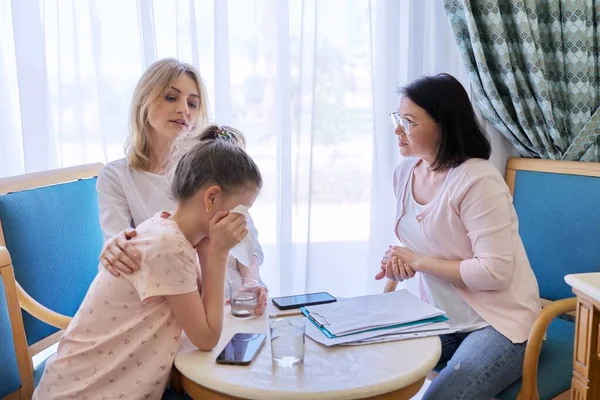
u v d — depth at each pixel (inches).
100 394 47.4
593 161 85.2
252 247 68.1
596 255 74.4
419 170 70.7
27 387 57.2
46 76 88.2
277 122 89.8
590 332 48.1
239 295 57.9
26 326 64.5
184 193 50.0
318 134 90.3
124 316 49.0
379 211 92.7
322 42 88.2
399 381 43.1
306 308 56.5
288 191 89.7
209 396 44.2
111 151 90.2
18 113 93.5
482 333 61.7
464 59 86.1
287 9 86.0
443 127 63.6
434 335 51.1
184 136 61.2
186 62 78.7
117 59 88.2
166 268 47.2
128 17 87.6
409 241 71.0
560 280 78.0
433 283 67.6
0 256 54.4
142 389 47.1
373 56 90.6
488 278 59.9
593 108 85.5
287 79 87.5
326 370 44.6
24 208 65.7
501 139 90.7
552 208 79.3
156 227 50.0
